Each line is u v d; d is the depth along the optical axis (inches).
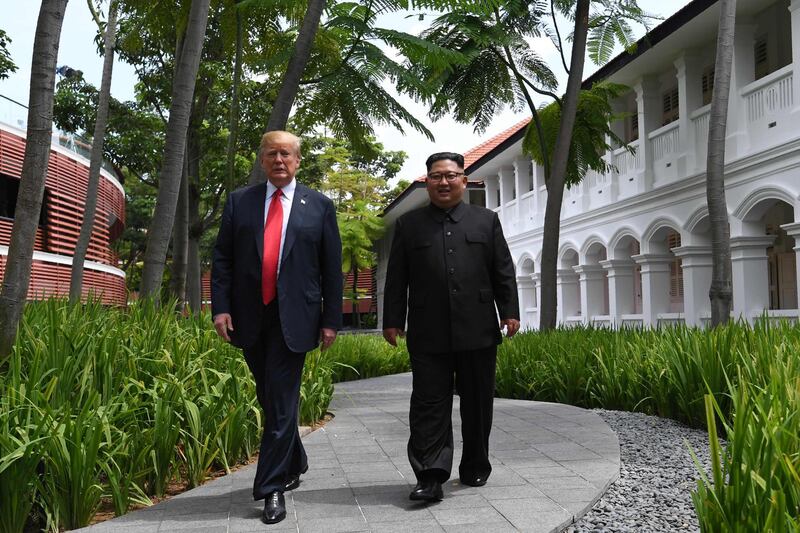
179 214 433.4
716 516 97.9
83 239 422.0
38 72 160.7
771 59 517.0
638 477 170.7
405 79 311.1
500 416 268.1
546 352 350.0
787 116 432.1
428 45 307.9
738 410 101.3
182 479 169.2
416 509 140.3
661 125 641.6
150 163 815.1
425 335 148.9
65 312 201.8
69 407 135.0
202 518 135.9
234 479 166.4
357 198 1491.1
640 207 606.9
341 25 299.4
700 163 530.9
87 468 132.0
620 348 309.7
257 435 197.5
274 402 139.1
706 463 185.0
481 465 157.5
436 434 145.9
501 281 154.3
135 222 1501.0
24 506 124.6
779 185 431.8
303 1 314.5
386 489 157.3
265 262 141.9
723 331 248.1
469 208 156.2
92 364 163.3
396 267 155.3
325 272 147.4
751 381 199.3
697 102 543.2
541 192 826.2
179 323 237.1
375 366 531.2
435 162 153.8
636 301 745.6
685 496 152.9
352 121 328.5
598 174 696.4
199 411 173.6
